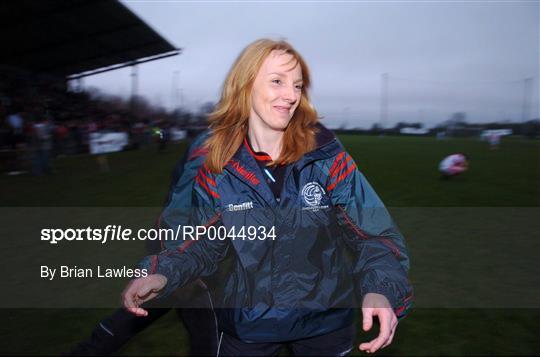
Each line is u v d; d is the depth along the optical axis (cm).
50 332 274
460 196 741
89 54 2445
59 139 1595
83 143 1764
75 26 1995
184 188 141
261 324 130
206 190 134
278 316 130
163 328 276
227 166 131
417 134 5184
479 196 741
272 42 132
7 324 284
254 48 131
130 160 1514
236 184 132
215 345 165
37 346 257
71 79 2833
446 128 4450
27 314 299
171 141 2714
